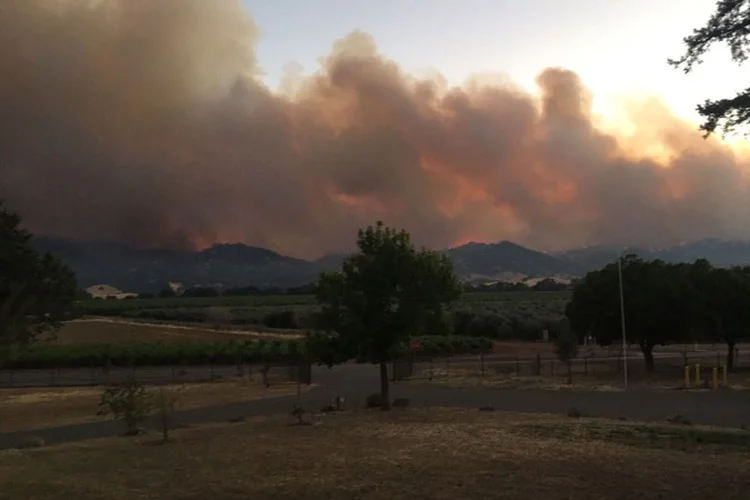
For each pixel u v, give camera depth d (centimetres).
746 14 1104
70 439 2111
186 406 2931
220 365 5584
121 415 2202
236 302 13250
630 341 4484
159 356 5631
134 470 1352
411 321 2408
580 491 1049
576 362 5016
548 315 8525
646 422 1981
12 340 929
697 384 3344
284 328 8619
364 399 3073
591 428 1769
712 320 4316
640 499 999
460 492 1059
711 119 1112
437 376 4181
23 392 3850
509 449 1452
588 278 4600
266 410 2739
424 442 1598
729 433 1652
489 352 6366
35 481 1262
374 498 1039
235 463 1381
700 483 1087
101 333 7506
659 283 4259
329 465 1319
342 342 2428
